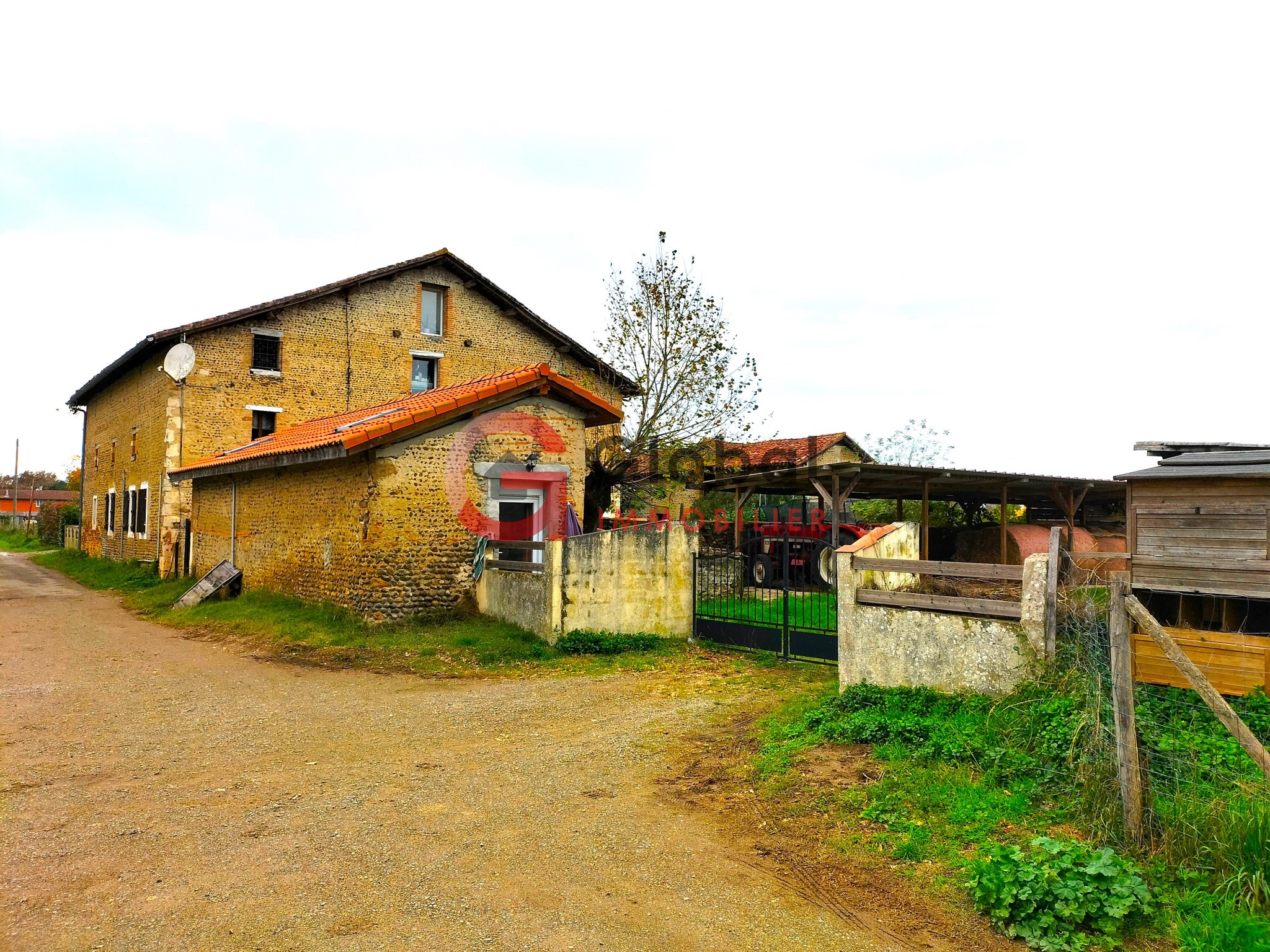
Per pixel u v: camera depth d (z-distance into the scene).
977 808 5.00
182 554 19.92
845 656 7.72
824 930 3.91
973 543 22.59
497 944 3.75
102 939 3.76
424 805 5.53
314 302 21.84
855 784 5.61
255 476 15.97
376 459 11.82
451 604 12.51
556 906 4.12
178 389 19.84
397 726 7.55
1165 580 10.66
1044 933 3.77
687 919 4.01
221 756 6.62
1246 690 7.04
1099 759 4.92
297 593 13.96
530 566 11.52
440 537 12.40
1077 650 6.22
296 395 21.48
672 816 5.36
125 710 8.08
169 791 5.79
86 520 31.72
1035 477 19.11
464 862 4.62
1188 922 3.69
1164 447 11.80
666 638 11.73
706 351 20.62
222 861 4.62
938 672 6.98
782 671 9.97
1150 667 7.50
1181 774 4.83
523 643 10.93
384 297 22.97
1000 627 6.59
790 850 4.78
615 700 8.55
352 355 22.39
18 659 10.61
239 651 11.25
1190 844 4.21
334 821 5.23
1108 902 3.83
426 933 3.84
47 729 7.39
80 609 16.00
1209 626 10.38
